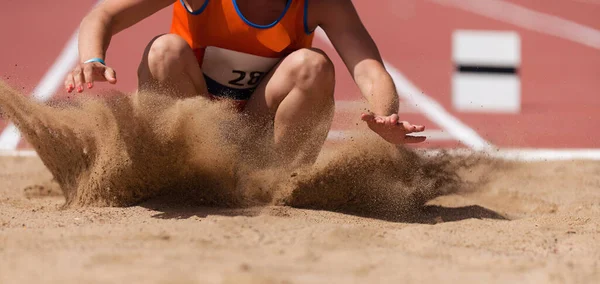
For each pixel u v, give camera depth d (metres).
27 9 28.00
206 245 6.32
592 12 32.22
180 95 8.95
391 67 23.27
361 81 8.95
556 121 18.97
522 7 31.92
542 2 32.97
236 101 9.64
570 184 12.53
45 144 9.05
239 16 8.91
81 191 8.97
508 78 22.92
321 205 9.20
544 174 13.31
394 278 5.43
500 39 27.03
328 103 8.96
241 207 8.85
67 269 5.30
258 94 9.17
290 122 8.92
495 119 19.05
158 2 9.03
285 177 9.09
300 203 9.15
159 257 5.68
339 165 9.06
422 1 31.34
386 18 28.81
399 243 6.94
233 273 5.20
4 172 12.77
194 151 8.60
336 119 9.25
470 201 10.93
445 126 18.39
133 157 8.54
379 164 9.12
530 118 19.20
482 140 17.23
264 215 8.21
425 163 9.95
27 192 10.95
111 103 8.46
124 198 8.80
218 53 9.20
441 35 27.05
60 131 8.84
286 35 9.11
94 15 8.68
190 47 8.98
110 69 7.95
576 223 8.51
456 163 10.48
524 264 6.06
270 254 6.04
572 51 26.70
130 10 8.88
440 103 20.20
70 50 23.73
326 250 6.33
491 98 20.88
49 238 6.57
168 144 8.50
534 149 16.38
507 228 8.02
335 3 9.21
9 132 16.30
